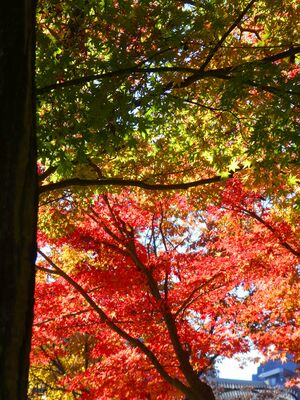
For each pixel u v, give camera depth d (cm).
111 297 1327
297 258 1229
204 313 1354
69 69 794
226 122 997
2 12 395
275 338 1297
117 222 1309
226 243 1295
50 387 2175
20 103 393
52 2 821
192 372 1248
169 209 1379
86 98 786
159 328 1331
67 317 1321
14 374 385
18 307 388
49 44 795
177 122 1024
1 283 384
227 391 2480
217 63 942
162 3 824
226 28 922
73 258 1328
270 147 837
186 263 1338
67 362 2164
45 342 1348
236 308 1348
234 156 1013
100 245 1322
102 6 813
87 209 1251
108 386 1280
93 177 921
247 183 1063
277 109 817
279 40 959
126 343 1512
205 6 851
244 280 1315
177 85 855
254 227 1252
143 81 824
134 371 1284
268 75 795
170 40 826
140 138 1069
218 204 1216
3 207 386
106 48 821
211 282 1330
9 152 389
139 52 827
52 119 794
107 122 806
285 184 1121
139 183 814
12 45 393
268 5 940
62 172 793
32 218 402
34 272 404
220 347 1316
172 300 1320
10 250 387
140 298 1313
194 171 1127
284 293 1248
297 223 1198
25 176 395
